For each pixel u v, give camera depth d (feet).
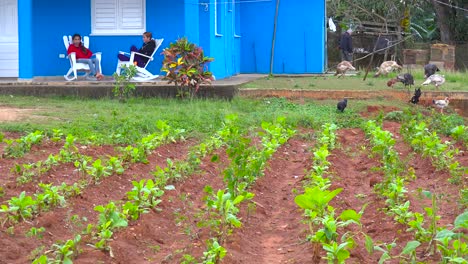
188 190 34.37
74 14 69.31
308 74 83.97
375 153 41.70
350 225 28.12
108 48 69.26
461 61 113.39
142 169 37.65
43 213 27.94
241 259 24.85
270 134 44.86
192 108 57.21
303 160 43.21
